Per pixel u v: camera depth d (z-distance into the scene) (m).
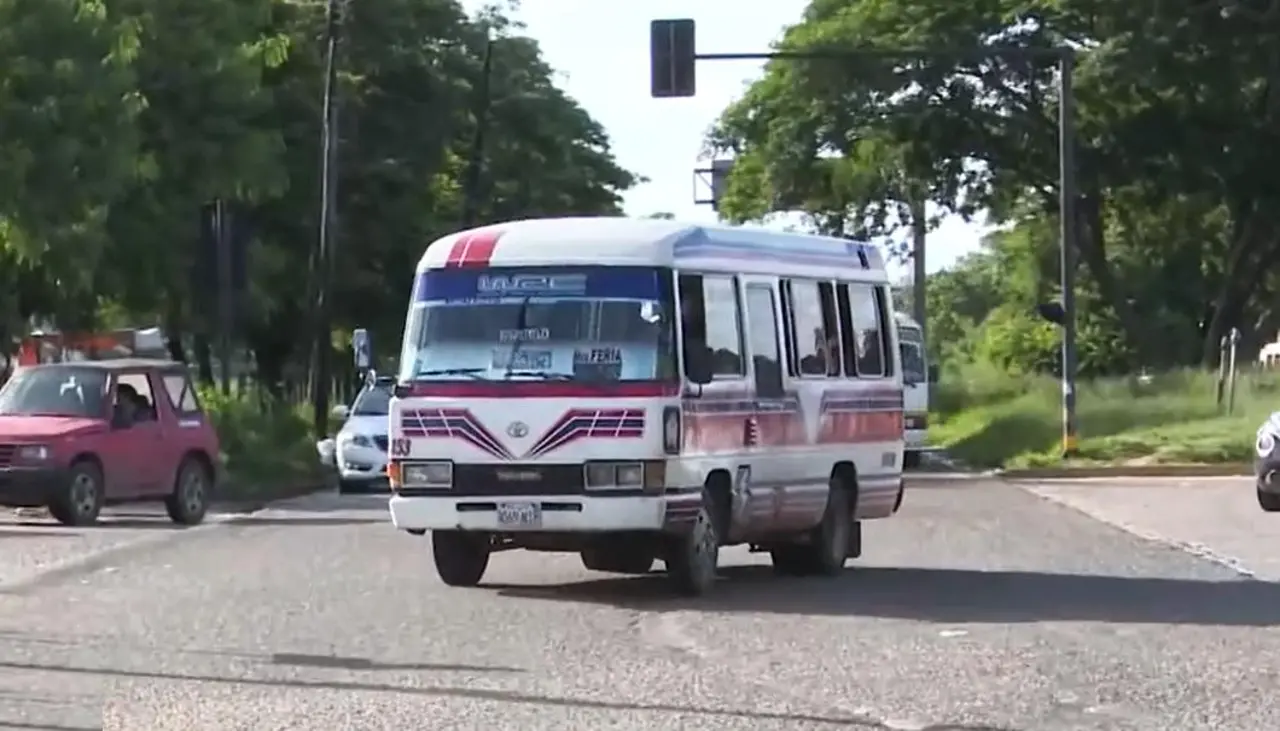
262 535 28.94
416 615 18.88
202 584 21.73
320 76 63.50
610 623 18.31
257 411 46.69
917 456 51.00
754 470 21.50
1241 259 67.31
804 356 22.78
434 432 20.22
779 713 13.55
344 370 77.31
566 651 16.47
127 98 42.12
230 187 50.09
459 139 75.12
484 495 20.05
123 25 42.28
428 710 13.66
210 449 33.03
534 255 20.47
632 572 23.02
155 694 14.32
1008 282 107.94
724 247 21.36
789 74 65.06
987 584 21.94
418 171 67.38
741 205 70.81
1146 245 79.88
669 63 38.28
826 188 69.31
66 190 41.00
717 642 17.02
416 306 20.72
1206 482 42.12
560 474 19.89
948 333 161.62
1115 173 64.81
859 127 65.06
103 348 41.81
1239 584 21.84
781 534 22.62
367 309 68.06
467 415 20.11
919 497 38.31
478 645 16.81
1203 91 61.62
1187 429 49.66
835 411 23.36
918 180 67.88
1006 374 90.12
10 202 40.44
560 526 19.92
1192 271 81.62
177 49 49.16
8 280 47.56
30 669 15.49
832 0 67.62
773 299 22.22
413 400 20.33
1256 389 55.56
